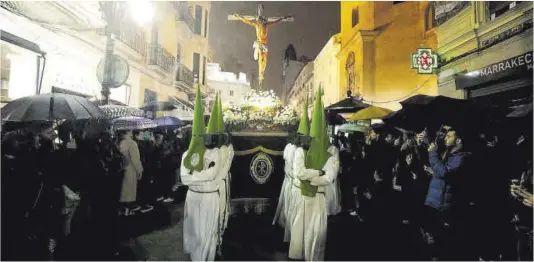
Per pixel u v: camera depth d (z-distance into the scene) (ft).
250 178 18.25
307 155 12.46
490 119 16.97
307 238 12.36
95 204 15.61
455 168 12.42
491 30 19.54
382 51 26.16
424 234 14.64
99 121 17.99
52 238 12.50
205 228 11.95
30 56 18.10
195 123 12.11
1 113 13.12
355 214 18.62
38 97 13.19
